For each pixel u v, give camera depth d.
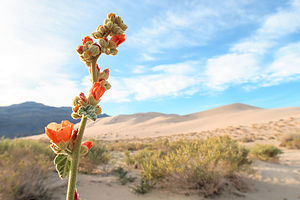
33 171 4.62
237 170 6.07
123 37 0.87
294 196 5.29
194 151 6.13
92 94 0.72
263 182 6.34
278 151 9.77
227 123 39.50
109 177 6.58
